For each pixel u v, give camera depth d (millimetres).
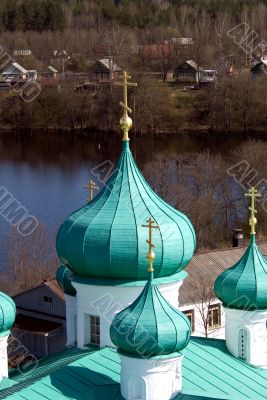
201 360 43469
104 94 177625
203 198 114062
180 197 113438
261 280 44312
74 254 42312
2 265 99750
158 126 172250
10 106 183750
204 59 198000
